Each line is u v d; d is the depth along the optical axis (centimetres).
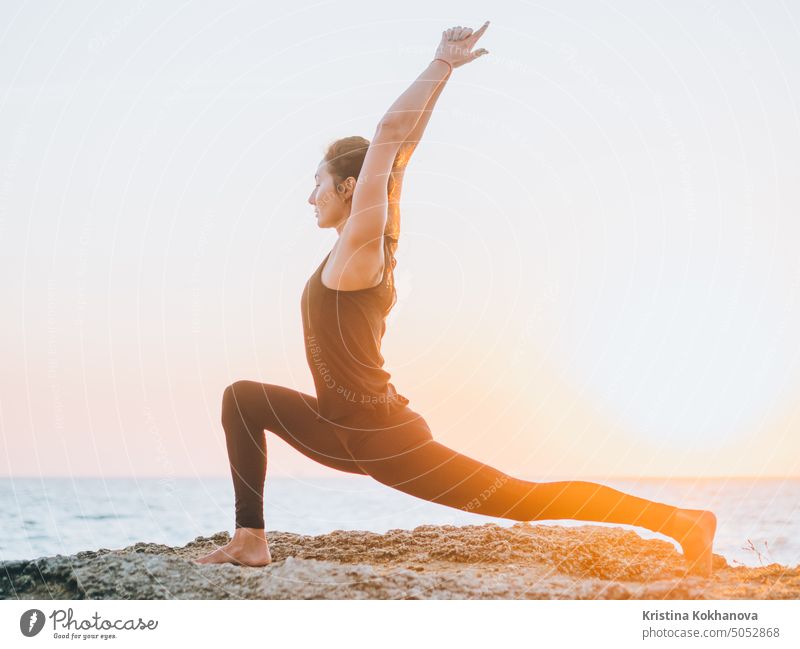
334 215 295
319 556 328
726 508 2377
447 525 407
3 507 2114
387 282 289
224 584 275
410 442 277
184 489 2583
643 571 297
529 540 342
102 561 298
